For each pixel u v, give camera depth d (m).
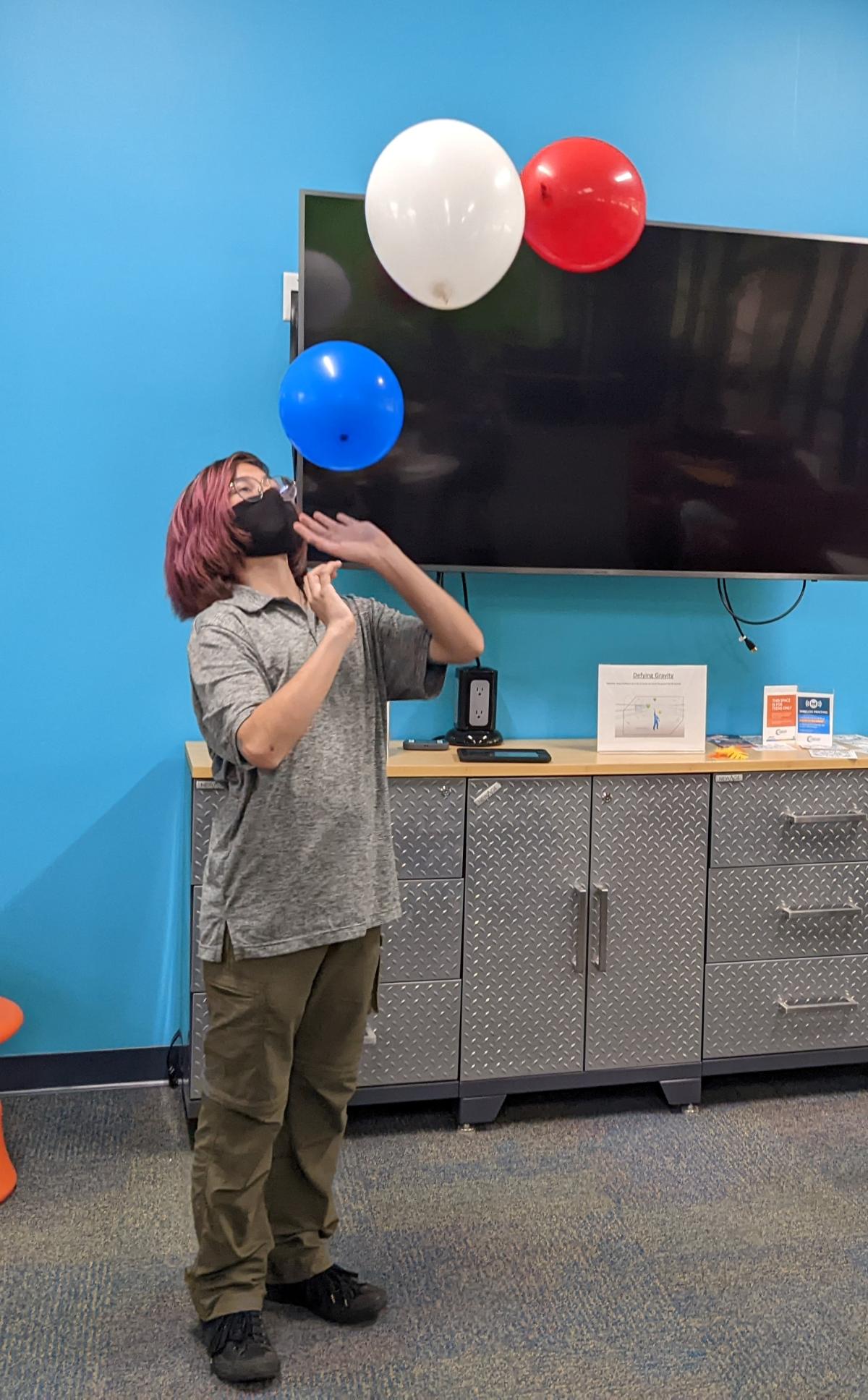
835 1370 1.79
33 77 2.58
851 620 3.22
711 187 2.99
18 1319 1.88
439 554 2.72
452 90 2.82
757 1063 2.80
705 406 2.82
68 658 2.72
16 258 2.61
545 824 2.61
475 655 1.82
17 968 2.75
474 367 2.67
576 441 2.76
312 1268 1.90
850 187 3.09
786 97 3.02
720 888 2.73
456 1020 2.60
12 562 2.67
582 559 2.81
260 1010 1.70
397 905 1.84
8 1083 2.75
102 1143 2.48
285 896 1.68
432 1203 2.27
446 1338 1.86
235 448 2.77
